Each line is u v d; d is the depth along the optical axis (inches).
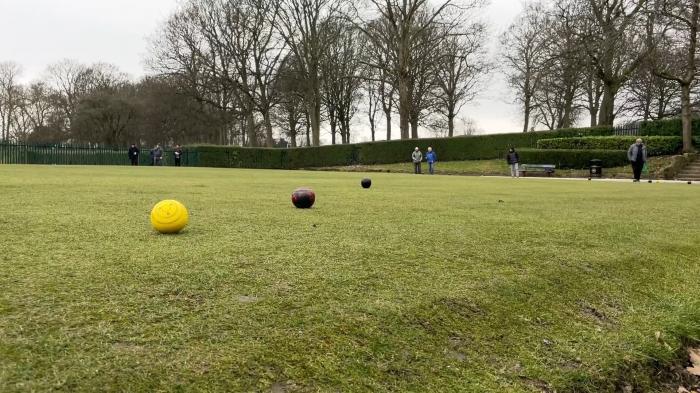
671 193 477.4
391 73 1600.6
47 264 119.4
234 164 1593.3
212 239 158.4
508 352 94.9
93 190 347.6
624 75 1333.7
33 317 84.9
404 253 147.9
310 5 1697.8
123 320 86.0
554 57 1288.1
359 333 90.0
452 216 239.5
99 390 66.1
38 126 2800.2
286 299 101.2
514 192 443.5
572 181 800.9
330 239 165.0
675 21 1064.2
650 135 1343.5
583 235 196.7
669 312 128.1
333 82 1918.1
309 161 1641.2
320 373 77.3
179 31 1733.5
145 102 2266.2
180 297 99.0
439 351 90.2
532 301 118.9
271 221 204.7
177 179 560.7
